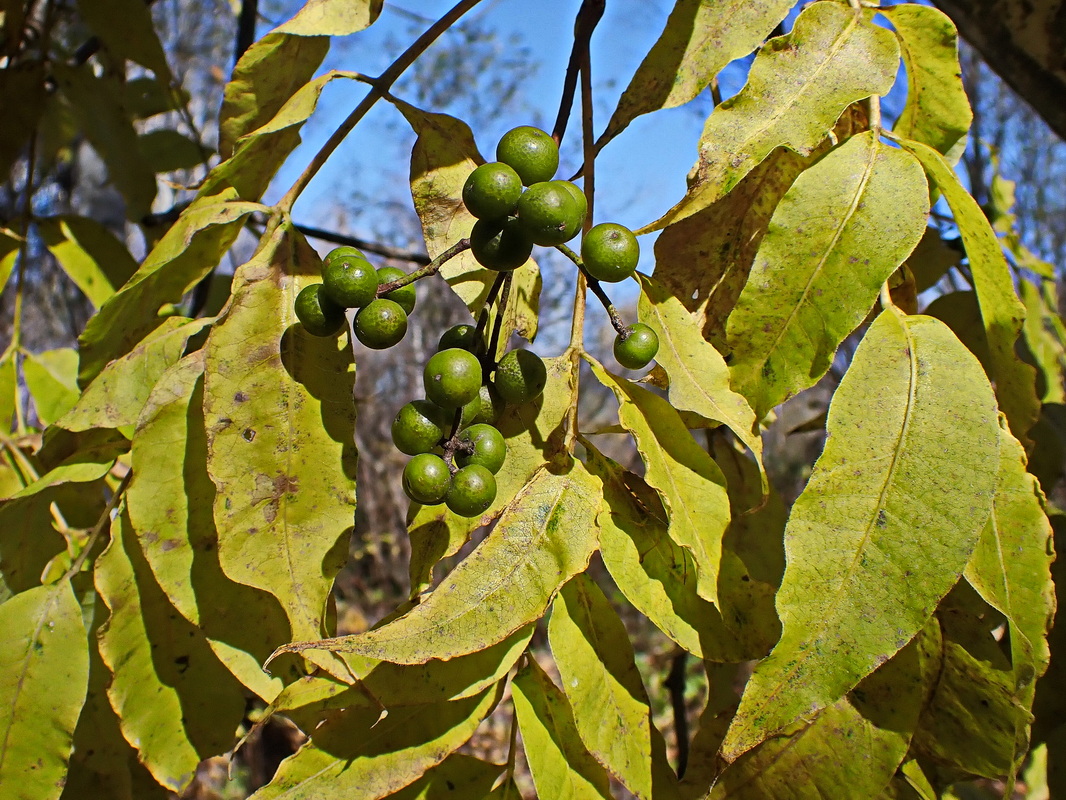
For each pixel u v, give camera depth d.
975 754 0.19
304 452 0.19
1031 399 0.21
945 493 0.16
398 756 0.18
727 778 0.18
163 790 0.26
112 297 0.22
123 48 0.33
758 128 0.19
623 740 0.18
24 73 0.33
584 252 0.18
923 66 0.21
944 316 0.26
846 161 0.19
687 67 0.20
